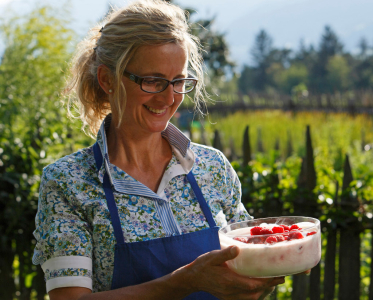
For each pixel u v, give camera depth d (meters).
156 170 1.49
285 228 1.29
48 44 4.68
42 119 3.83
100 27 1.50
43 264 1.31
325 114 12.75
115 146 1.49
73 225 1.32
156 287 1.24
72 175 1.38
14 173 3.25
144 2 1.37
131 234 1.35
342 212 2.94
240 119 13.08
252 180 3.26
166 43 1.31
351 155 7.39
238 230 1.32
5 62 4.54
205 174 1.52
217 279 1.20
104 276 1.33
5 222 3.27
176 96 1.37
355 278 2.96
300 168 3.34
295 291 3.10
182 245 1.38
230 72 17.64
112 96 1.43
